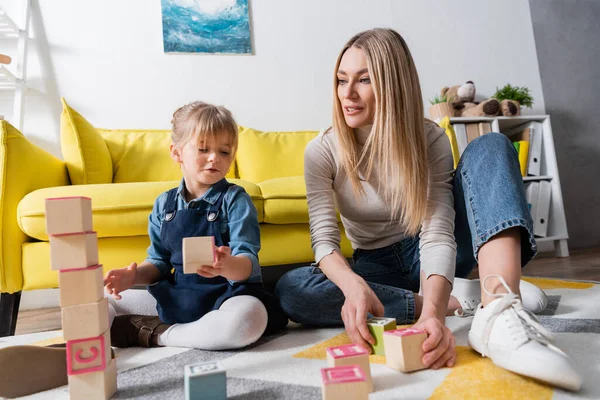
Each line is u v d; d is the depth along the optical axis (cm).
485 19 285
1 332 135
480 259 79
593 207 285
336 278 88
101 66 227
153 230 110
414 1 274
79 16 226
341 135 102
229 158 106
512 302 70
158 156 205
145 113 231
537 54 292
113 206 139
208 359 83
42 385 71
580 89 294
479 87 280
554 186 249
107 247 143
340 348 67
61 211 62
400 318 100
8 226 135
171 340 93
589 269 188
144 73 232
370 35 98
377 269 111
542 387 60
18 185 139
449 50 277
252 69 247
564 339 82
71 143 179
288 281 103
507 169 80
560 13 299
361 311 78
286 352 85
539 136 253
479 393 59
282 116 250
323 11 260
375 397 60
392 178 99
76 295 62
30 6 219
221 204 103
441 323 77
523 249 81
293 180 167
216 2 244
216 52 242
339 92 99
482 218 79
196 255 78
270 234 159
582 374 64
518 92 262
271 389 65
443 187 97
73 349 63
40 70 219
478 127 246
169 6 236
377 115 94
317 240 99
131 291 111
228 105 242
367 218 110
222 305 91
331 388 53
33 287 136
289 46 254
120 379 73
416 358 69
